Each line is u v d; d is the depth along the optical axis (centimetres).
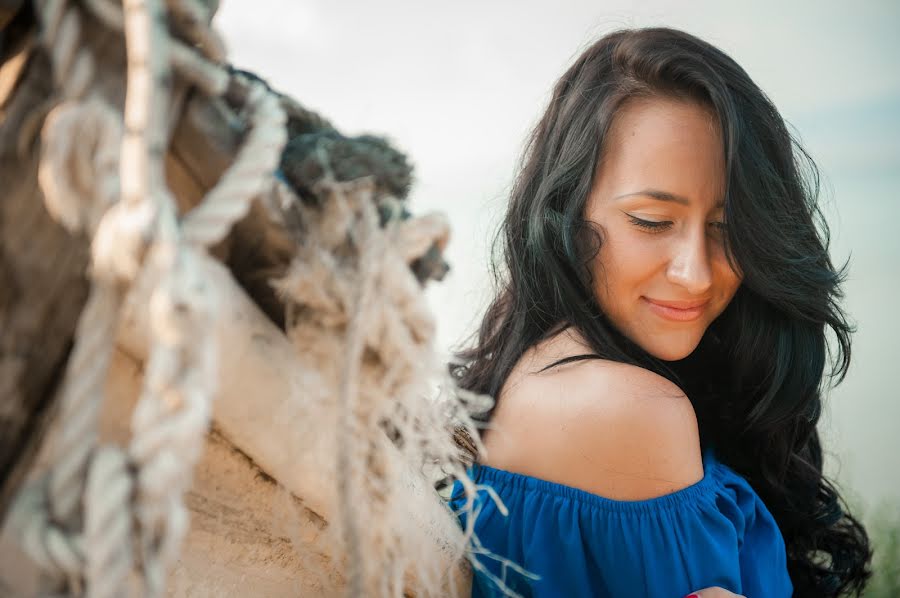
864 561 206
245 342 81
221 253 84
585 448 136
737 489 155
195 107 73
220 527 96
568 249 152
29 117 69
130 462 61
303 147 85
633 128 148
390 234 83
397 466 93
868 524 352
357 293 82
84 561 61
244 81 79
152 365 60
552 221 155
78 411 63
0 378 68
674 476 138
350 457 77
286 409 87
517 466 141
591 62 158
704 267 147
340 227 83
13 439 70
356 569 76
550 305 158
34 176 68
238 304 80
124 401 81
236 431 88
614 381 139
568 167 153
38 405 70
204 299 62
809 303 167
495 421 148
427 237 85
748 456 182
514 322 163
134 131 62
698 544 135
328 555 106
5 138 68
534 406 142
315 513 101
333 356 87
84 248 69
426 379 86
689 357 178
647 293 150
